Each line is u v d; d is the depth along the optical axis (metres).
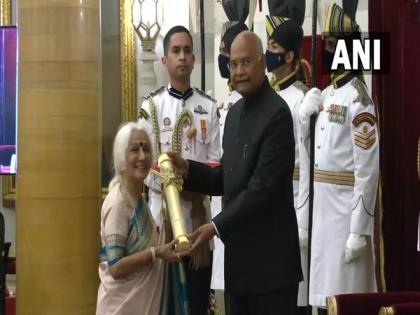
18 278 4.25
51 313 4.17
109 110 6.10
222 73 5.21
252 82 3.23
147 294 3.13
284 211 3.23
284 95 4.75
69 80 4.13
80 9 4.15
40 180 4.15
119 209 3.13
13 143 5.36
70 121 4.14
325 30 4.41
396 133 4.88
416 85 4.86
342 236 4.30
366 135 4.20
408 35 4.86
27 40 4.16
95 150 4.24
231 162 3.32
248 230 3.23
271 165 3.15
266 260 3.21
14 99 5.34
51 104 4.13
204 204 3.88
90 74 4.20
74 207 4.16
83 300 4.20
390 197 4.89
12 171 5.35
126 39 6.06
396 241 4.88
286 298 3.22
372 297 3.42
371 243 4.33
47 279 4.16
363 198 4.17
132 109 6.07
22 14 4.18
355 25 4.37
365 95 4.26
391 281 4.87
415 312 3.17
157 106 4.11
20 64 4.21
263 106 3.23
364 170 4.18
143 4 5.98
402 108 4.88
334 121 4.33
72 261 4.17
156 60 6.05
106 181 6.04
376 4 4.89
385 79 4.89
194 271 3.79
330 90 4.44
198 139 4.10
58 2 4.12
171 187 3.35
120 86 6.09
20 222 4.23
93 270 4.23
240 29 5.11
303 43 5.29
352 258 4.18
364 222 4.17
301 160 4.58
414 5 4.83
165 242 3.35
